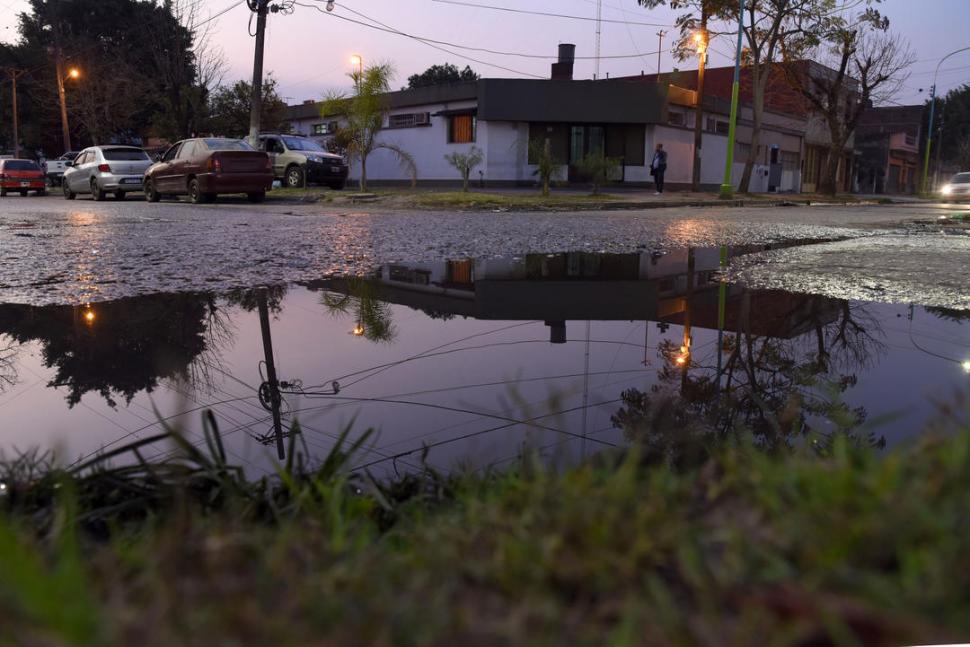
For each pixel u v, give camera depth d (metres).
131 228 9.49
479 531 0.81
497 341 3.03
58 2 42.34
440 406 2.11
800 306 3.88
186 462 1.43
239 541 0.71
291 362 2.68
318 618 0.57
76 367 2.61
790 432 1.79
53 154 48.25
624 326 3.38
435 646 0.55
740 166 34.25
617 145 28.31
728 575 0.61
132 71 39.25
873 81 35.56
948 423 0.82
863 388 2.23
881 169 53.44
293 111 34.97
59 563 0.64
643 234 9.30
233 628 0.53
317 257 6.41
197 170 17.47
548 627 0.58
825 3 26.42
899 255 6.52
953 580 0.53
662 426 1.86
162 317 3.60
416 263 6.07
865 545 0.59
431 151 29.00
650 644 0.54
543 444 1.73
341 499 1.13
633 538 0.70
